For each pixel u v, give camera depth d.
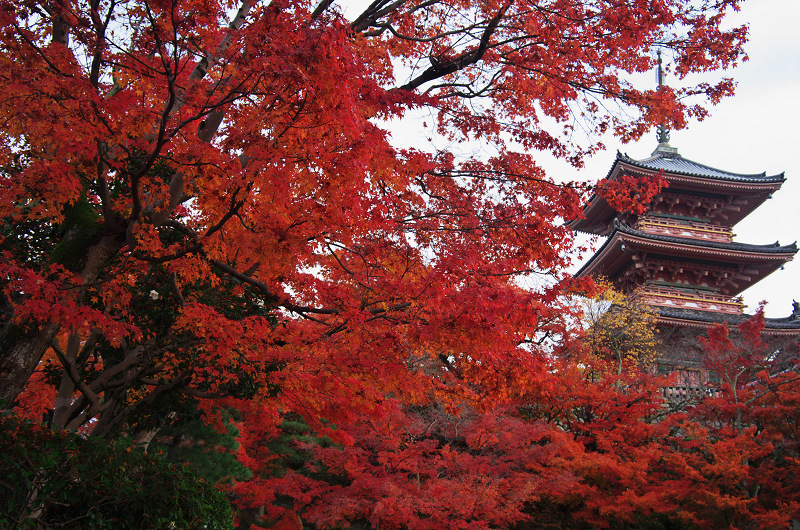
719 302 34.56
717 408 20.84
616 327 28.31
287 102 4.77
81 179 6.68
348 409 9.09
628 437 20.11
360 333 7.07
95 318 5.97
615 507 18.08
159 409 9.91
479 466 15.44
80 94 5.09
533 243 7.94
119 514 6.87
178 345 8.78
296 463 22.34
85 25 5.28
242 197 5.36
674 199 36.72
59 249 6.40
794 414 19.56
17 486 5.73
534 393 19.09
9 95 4.99
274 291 7.17
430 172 8.52
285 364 8.55
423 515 17.00
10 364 5.99
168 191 6.48
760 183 35.47
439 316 6.19
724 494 19.06
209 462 14.73
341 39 4.60
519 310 6.34
